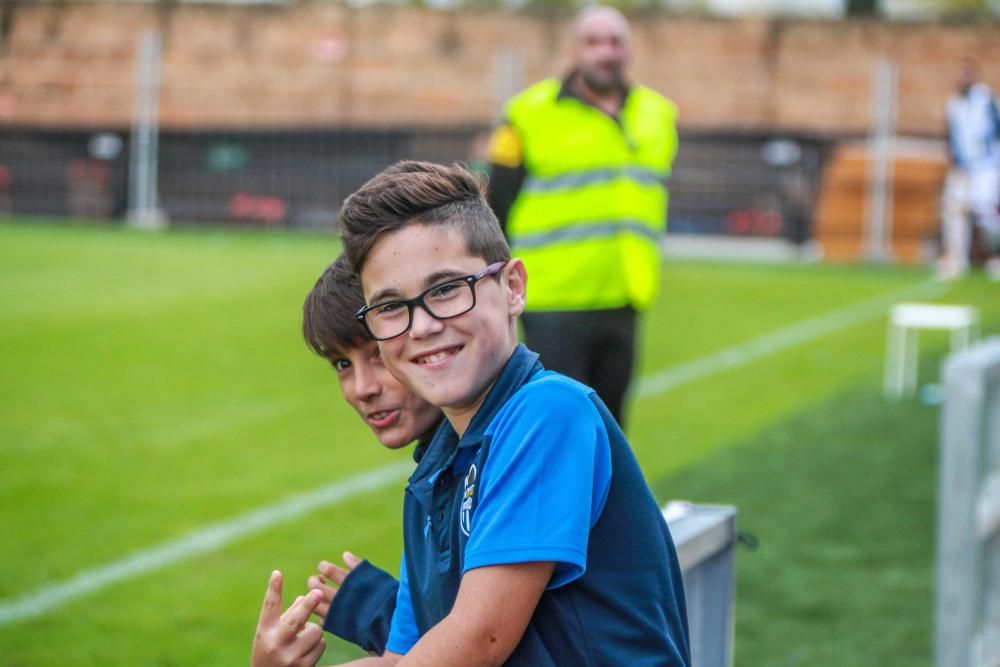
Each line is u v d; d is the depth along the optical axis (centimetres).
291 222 2792
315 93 2795
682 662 226
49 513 698
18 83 2839
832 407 1033
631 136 639
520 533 213
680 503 292
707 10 2750
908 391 1096
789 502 759
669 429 952
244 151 2800
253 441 885
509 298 237
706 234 2623
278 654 242
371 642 280
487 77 2766
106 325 1371
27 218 2814
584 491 216
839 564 648
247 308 1505
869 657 526
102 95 2823
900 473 830
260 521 693
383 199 227
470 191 233
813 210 2570
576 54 643
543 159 631
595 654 219
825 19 2602
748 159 2620
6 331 1320
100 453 839
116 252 2056
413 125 2775
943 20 2556
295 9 2798
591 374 637
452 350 226
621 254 630
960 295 1764
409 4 2830
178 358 1198
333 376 1129
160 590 579
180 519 695
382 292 227
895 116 2577
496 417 226
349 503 733
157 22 2822
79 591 575
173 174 2800
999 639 460
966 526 400
